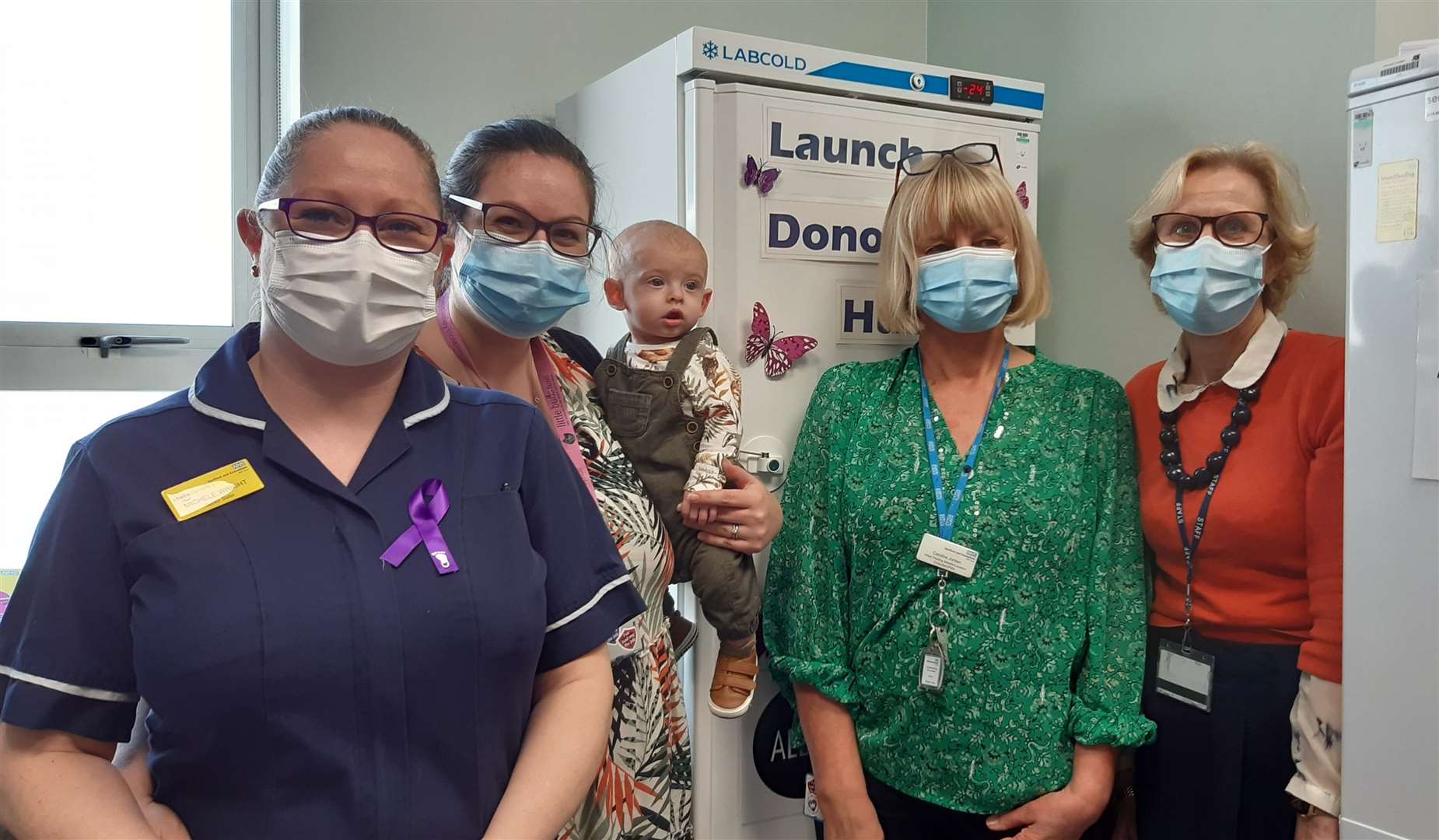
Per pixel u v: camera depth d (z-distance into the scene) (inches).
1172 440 61.7
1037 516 58.2
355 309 34.3
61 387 76.2
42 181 77.9
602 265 63.9
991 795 57.0
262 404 34.7
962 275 59.8
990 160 64.7
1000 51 103.9
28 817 30.8
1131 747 62.4
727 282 67.1
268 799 32.1
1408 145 49.3
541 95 93.3
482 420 39.0
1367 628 51.0
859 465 62.1
